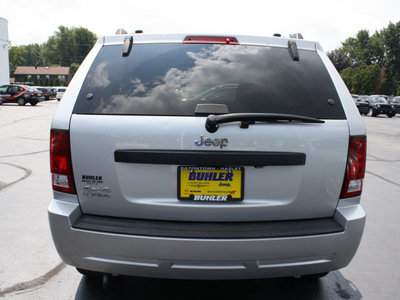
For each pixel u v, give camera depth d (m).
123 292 2.77
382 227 4.31
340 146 2.18
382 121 23.77
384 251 3.65
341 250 2.14
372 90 64.56
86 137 2.13
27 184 5.74
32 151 8.66
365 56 79.50
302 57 2.50
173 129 2.09
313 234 2.07
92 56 2.46
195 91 2.25
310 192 2.17
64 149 2.15
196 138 2.07
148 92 2.23
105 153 2.12
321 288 2.90
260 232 2.05
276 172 2.13
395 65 73.56
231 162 2.07
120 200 2.14
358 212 2.21
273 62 2.44
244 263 2.04
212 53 2.46
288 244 2.04
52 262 3.24
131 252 2.04
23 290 2.79
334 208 2.23
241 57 2.45
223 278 2.11
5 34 39.00
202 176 2.11
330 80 2.39
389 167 7.98
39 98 29.17
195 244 1.99
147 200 2.13
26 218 4.28
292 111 2.21
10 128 13.23
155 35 2.56
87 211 2.20
